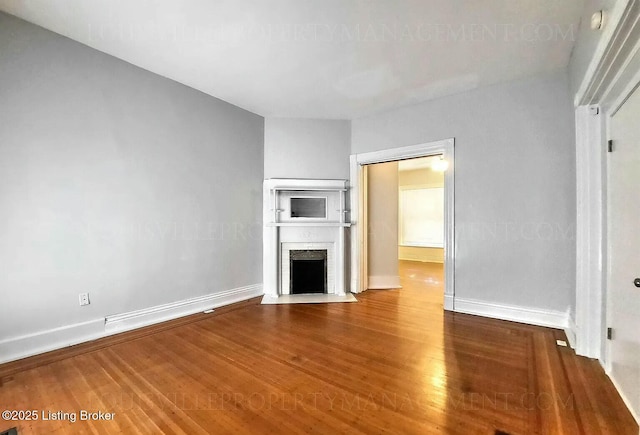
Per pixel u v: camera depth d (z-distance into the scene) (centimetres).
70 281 256
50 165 246
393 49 265
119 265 287
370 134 423
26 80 234
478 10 214
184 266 339
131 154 296
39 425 156
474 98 340
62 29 244
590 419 158
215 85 339
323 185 425
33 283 237
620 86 179
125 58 286
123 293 289
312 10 217
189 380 200
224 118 381
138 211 301
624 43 138
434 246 779
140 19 229
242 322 314
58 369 215
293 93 357
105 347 252
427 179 794
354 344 257
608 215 209
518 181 313
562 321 290
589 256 228
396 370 212
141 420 160
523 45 255
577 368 212
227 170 385
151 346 254
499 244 324
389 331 287
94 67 270
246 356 235
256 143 422
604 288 215
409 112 388
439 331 287
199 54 277
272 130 432
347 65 293
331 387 190
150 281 310
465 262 345
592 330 227
